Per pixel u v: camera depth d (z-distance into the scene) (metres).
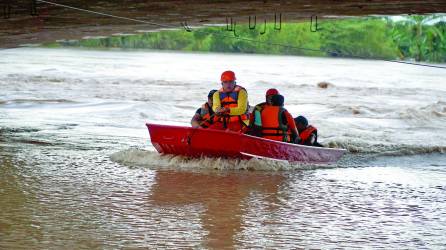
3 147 16.34
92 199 11.05
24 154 15.38
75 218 9.84
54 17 23.86
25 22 25.41
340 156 15.69
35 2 19.69
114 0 19.58
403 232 9.54
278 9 22.70
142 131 20.38
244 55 99.56
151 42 115.69
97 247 8.52
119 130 20.42
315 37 107.06
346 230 9.58
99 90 35.41
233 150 14.07
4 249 8.34
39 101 28.41
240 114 14.32
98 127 20.97
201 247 8.62
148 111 25.91
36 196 11.16
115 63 62.44
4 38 33.28
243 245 8.75
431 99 36.34
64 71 47.91
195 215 10.21
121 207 10.59
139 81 42.44
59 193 11.45
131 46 115.62
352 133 21.11
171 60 73.19
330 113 27.67
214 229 9.47
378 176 13.81
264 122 14.62
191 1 20.05
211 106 14.47
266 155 14.30
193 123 14.59
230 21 27.75
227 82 14.23
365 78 54.22
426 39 101.62
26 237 8.84
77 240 8.77
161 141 14.55
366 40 106.25
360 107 29.84
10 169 13.50
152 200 11.12
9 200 10.82
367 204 11.21
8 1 19.50
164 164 14.40
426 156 16.81
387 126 23.47
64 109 26.00
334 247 8.77
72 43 113.25
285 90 40.34
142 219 9.90
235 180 12.98
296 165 14.67
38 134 18.89
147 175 13.22
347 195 11.91
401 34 105.06
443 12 22.89
